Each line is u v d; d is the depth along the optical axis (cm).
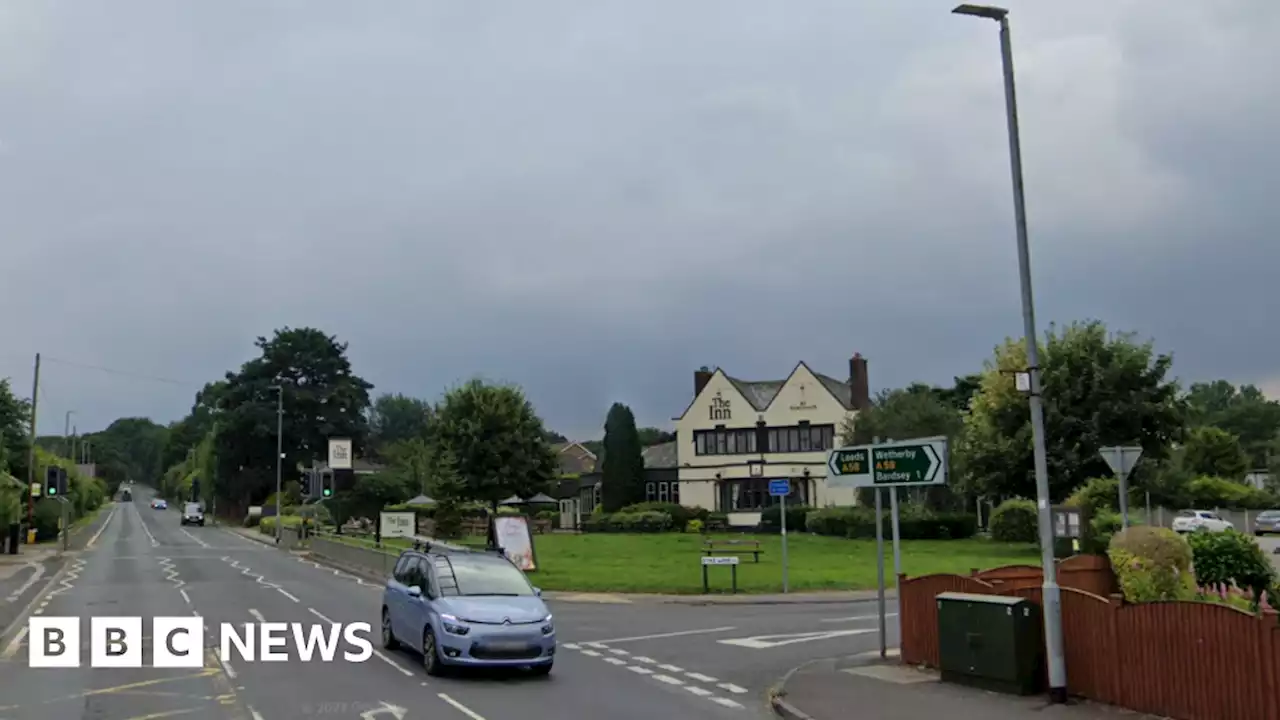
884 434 5962
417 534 5353
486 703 1282
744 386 7619
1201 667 1097
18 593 2780
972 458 4800
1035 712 1209
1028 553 4262
